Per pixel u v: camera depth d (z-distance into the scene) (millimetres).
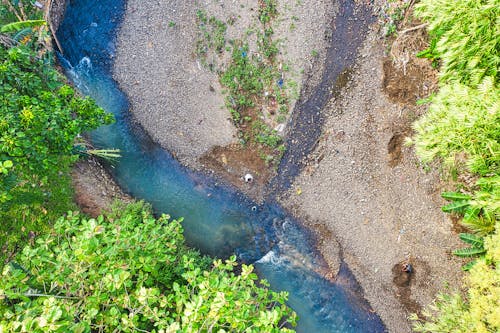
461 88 8336
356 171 14016
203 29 14445
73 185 13023
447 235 12977
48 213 12078
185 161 14867
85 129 10523
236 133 14492
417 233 13375
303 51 14258
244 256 14523
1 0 13047
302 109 14422
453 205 11125
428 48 12227
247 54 14312
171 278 10469
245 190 14719
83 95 14859
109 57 15000
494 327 8234
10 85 9375
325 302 14148
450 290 12867
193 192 14844
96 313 6637
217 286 6984
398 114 13641
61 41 14875
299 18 14219
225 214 14734
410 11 13227
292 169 14516
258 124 14438
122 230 8492
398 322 13562
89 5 15109
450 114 8273
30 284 8055
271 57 14312
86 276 7598
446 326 9586
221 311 6613
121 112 14984
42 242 7895
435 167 13016
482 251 11031
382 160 13812
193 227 14656
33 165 9250
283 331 6613
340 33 14312
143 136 14930
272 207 14648
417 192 13375
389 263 13703
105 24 15031
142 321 8328
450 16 8008
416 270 13391
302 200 14492
